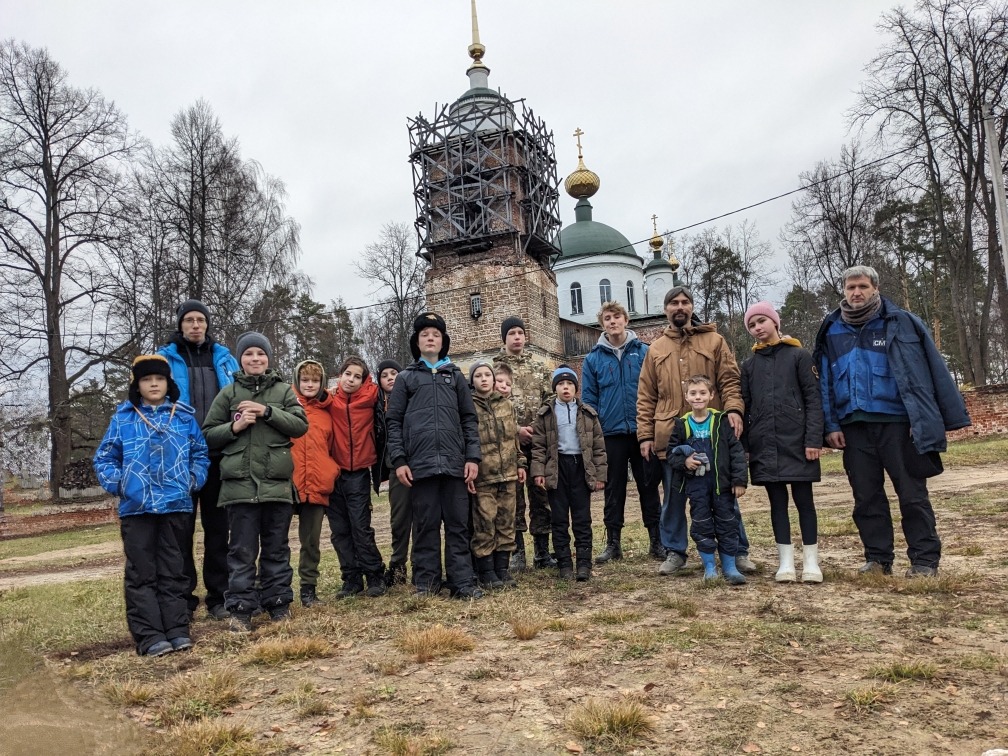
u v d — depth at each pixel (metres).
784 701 3.00
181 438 4.82
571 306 46.62
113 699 3.44
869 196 28.89
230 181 28.22
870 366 5.28
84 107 27.55
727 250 47.91
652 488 6.88
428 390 5.76
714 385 5.87
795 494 5.38
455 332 30.67
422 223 31.62
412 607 5.21
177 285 27.06
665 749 2.65
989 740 2.54
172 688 3.60
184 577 4.71
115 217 27.11
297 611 5.31
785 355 5.49
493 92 34.03
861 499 5.41
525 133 31.22
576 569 6.06
